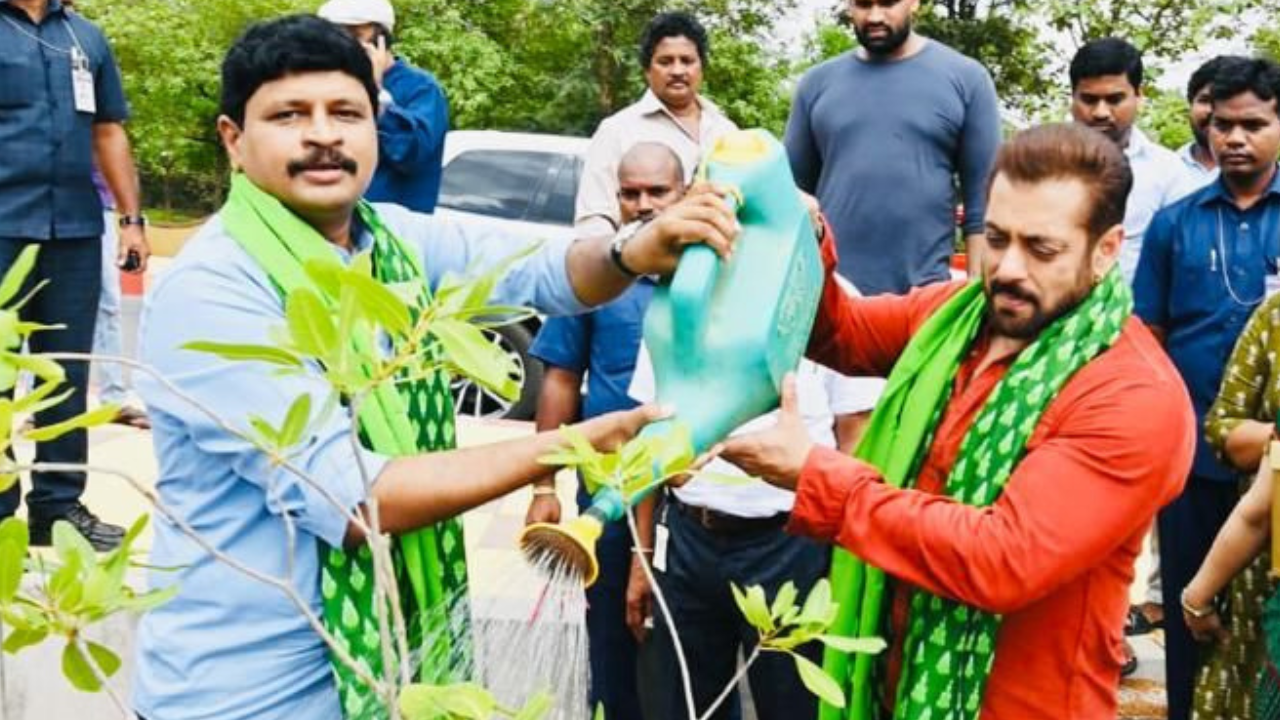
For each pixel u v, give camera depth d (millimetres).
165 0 18453
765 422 2926
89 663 1348
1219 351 3805
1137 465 1888
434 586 1978
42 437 1240
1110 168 1927
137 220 4629
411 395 1978
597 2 18344
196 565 1971
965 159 4461
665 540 3131
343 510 1372
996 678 2023
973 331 2107
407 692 1259
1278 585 2625
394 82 4645
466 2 19156
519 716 1292
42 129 4016
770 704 3029
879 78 4434
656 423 1749
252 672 1962
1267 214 3777
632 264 2000
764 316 1820
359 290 1126
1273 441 2592
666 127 4898
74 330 4152
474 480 1771
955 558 1879
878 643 1577
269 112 1952
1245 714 3008
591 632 3354
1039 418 1950
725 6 18703
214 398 1852
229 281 1905
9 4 4023
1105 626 2023
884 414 2162
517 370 1265
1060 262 1930
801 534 2006
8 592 1235
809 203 2240
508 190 7848
